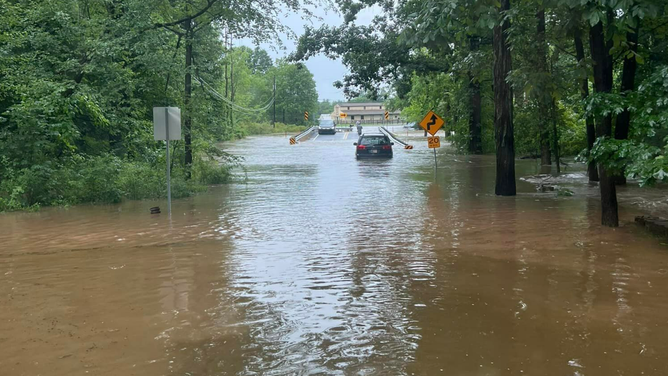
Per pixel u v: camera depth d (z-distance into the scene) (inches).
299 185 800.9
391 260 334.6
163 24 839.7
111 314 239.1
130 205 614.5
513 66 702.5
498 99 645.3
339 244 386.3
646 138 441.4
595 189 689.0
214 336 211.6
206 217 518.9
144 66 835.4
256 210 560.4
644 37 605.0
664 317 225.6
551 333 209.6
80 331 218.5
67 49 774.5
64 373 179.2
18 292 274.1
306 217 509.7
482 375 173.9
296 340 206.7
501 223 457.4
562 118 965.8
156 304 253.0
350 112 7190.0
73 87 702.5
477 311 236.4
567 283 277.7
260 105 5201.8
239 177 936.9
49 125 655.1
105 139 946.1
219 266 325.4
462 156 1382.9
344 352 194.5
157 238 417.7
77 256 355.9
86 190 637.3
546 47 611.2
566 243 374.3
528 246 367.2
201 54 969.5
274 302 254.1
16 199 593.3
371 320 227.5
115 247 384.8
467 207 552.7
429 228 442.0
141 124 861.2
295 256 350.0
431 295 260.7
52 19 781.3
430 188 729.0
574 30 557.0
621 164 391.2
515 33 602.2
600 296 255.0
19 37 746.8
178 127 550.6
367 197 648.4
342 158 1393.9
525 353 191.0
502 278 288.8
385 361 186.1
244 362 186.7
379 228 446.9
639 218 444.5
